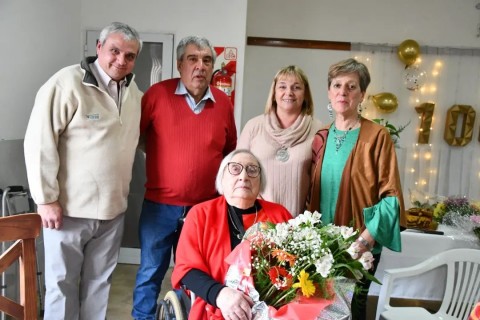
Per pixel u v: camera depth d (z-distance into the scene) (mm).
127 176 2178
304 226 1367
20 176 2699
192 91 2236
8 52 2574
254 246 1360
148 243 2312
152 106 2264
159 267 2334
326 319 1216
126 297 3068
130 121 2141
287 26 4648
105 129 2012
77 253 2115
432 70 4664
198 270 1525
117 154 2070
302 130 1998
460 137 4680
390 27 4637
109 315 2779
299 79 1984
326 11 4629
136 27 3600
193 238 1606
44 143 1916
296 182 1982
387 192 1763
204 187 2285
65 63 3318
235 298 1317
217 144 2311
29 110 2836
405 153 4715
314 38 4664
